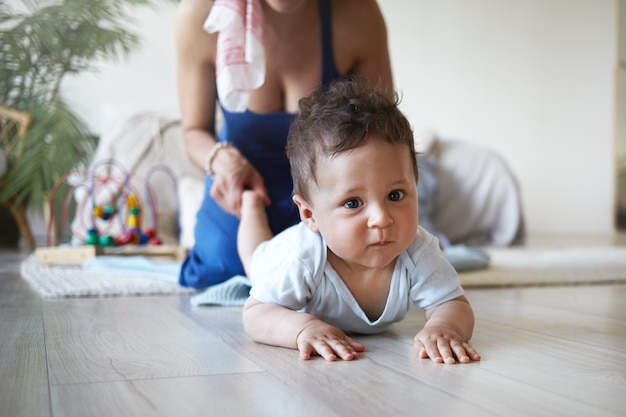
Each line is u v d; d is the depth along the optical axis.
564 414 0.66
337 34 1.59
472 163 3.72
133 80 4.67
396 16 5.03
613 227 5.34
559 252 2.97
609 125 5.32
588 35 5.33
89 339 1.08
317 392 0.75
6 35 4.10
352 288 1.08
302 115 1.07
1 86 4.18
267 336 1.02
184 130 1.79
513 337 1.09
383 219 0.96
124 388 0.77
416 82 5.10
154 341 1.07
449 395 0.73
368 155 0.96
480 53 5.18
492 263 2.46
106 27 4.59
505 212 3.67
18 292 1.75
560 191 5.34
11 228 4.34
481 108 5.21
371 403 0.70
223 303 1.48
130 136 3.61
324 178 0.99
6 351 0.99
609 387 0.76
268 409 0.68
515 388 0.76
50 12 4.18
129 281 1.91
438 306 1.08
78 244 2.96
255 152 1.66
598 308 1.44
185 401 0.71
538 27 5.25
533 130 5.29
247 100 1.50
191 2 1.63
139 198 3.43
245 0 1.48
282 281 1.06
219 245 1.64
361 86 1.08
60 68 4.34
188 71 1.71
